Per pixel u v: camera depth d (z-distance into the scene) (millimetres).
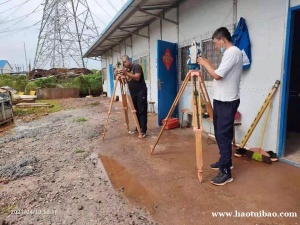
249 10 3469
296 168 2980
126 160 3635
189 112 5051
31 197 2613
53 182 2979
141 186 2771
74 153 4094
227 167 2664
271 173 2885
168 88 5652
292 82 4738
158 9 5879
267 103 3205
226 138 2621
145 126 4844
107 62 15016
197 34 4891
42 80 16797
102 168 3389
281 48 3039
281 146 3213
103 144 4527
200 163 2738
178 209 2268
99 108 9789
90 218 2199
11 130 6266
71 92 16156
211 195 2475
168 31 6164
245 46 3482
